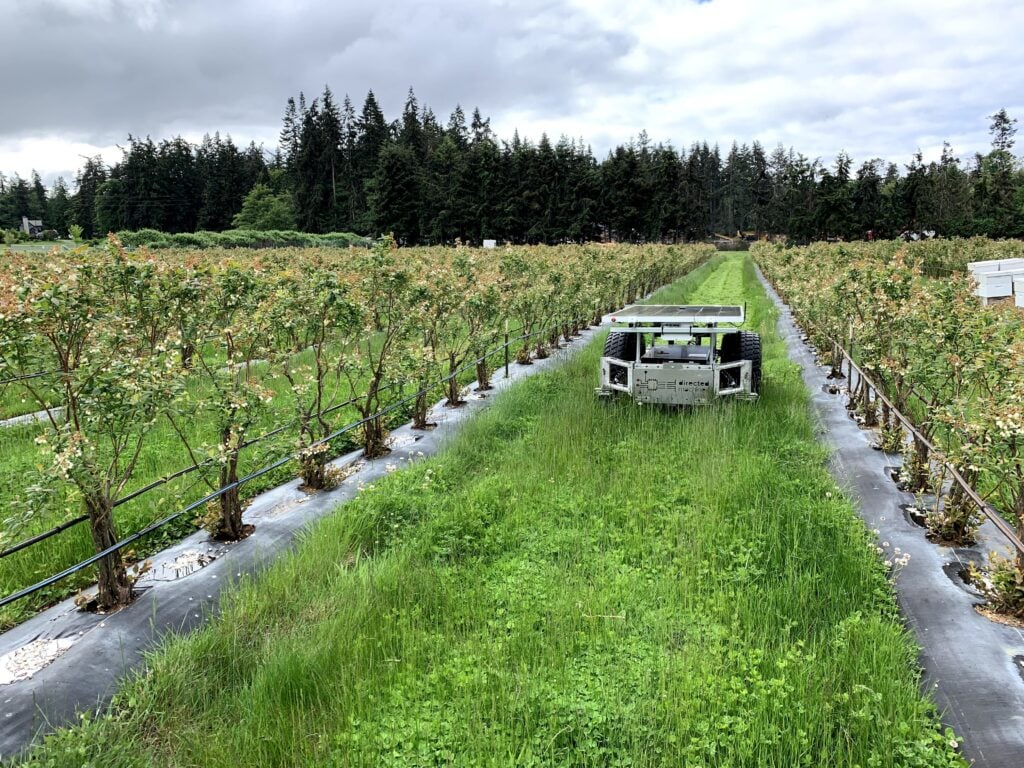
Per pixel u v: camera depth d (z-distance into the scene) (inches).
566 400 370.6
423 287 337.4
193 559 211.0
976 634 164.9
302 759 130.0
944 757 123.5
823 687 141.7
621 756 127.4
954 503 213.2
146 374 187.9
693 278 1327.5
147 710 139.8
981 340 227.6
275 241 1847.9
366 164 3063.5
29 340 182.1
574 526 227.0
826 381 441.7
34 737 132.5
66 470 169.6
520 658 157.8
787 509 223.6
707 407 331.6
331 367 303.7
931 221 2450.8
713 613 173.8
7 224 3890.3
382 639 165.3
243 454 300.8
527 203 2682.1
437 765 128.2
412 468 273.7
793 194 2878.9
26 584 194.5
